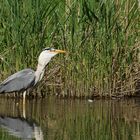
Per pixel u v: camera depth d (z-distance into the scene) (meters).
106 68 16.58
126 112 14.91
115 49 16.52
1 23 16.47
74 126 13.26
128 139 11.93
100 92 16.70
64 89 16.77
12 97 16.98
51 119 14.10
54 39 16.72
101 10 16.19
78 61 16.59
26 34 16.39
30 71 16.03
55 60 16.88
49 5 16.06
